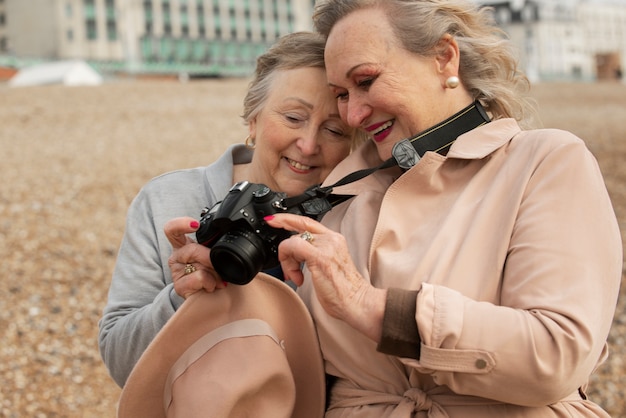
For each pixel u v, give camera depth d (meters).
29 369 5.33
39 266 7.22
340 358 1.84
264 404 1.76
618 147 13.17
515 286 1.62
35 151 12.61
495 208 1.73
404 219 1.83
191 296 1.76
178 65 55.16
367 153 2.02
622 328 5.80
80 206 9.24
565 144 1.72
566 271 1.58
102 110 17.64
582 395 1.82
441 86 1.83
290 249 1.62
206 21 68.56
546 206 1.65
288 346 1.86
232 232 1.66
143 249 2.10
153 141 14.02
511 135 1.83
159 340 1.76
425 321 1.55
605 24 99.94
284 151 2.10
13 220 8.54
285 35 2.12
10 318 6.11
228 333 1.75
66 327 6.00
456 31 1.86
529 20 90.25
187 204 2.17
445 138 1.83
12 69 42.88
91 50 62.66
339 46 1.81
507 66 1.97
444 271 1.69
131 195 9.86
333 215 1.99
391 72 1.78
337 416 1.82
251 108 2.17
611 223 1.66
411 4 1.79
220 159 2.25
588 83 34.00
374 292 1.63
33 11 62.44
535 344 1.52
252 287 1.81
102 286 6.82
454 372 1.57
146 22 64.88
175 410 1.71
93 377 5.26
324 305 1.64
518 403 1.59
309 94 2.04
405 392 1.75
